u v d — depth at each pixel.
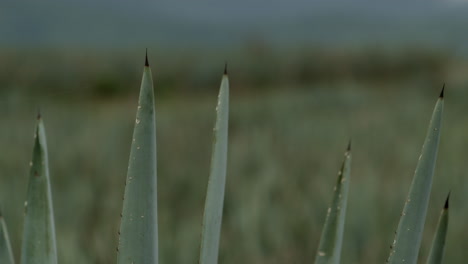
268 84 34.25
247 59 35.09
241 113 11.06
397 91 15.98
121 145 7.00
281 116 10.34
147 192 0.77
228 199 3.97
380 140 6.67
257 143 6.43
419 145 6.19
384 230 3.28
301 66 35.00
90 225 3.62
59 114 12.84
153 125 0.76
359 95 13.95
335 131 7.63
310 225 3.40
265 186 4.22
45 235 0.77
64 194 4.36
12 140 7.32
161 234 3.26
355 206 3.62
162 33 162.75
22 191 4.25
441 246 0.81
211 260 0.80
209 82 32.72
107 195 4.39
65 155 6.02
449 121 8.05
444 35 42.47
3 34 146.38
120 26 164.25
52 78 31.83
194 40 158.38
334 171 5.02
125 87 32.34
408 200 0.78
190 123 9.79
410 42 37.69
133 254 0.77
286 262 2.98
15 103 16.14
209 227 0.80
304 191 4.25
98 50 36.88
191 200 4.42
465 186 4.05
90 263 2.61
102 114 13.45
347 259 2.99
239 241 3.10
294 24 163.12
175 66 33.56
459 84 17.52
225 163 0.81
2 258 0.77
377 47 36.56
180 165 5.79
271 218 3.46
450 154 5.45
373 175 4.48
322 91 16.09
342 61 35.09
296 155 5.98
